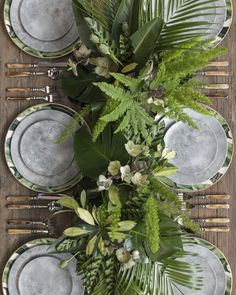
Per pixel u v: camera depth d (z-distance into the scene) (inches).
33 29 44.2
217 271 45.7
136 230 38.3
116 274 39.4
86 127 40.7
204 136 45.2
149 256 38.8
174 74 35.5
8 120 45.4
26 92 45.4
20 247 45.0
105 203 38.6
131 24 39.1
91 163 40.2
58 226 45.4
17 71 45.4
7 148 44.6
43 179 44.9
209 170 45.3
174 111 36.3
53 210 45.2
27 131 44.4
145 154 38.1
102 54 39.0
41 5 44.2
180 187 45.1
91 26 36.2
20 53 45.3
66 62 45.1
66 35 44.4
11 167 44.8
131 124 36.1
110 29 39.9
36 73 45.1
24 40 44.5
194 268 45.4
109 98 37.5
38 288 45.1
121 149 39.3
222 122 45.4
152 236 33.6
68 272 45.2
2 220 45.5
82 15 39.6
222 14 44.7
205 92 46.1
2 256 45.5
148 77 37.0
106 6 40.1
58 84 45.3
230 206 46.1
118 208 37.2
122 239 38.0
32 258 45.3
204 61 33.8
